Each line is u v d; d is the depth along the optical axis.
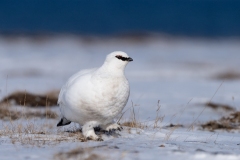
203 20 126.06
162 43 59.03
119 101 7.20
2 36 60.78
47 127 9.12
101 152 6.21
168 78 24.12
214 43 62.97
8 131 8.12
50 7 142.12
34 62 32.06
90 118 7.36
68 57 36.06
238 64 33.44
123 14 135.62
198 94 16.61
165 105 13.65
